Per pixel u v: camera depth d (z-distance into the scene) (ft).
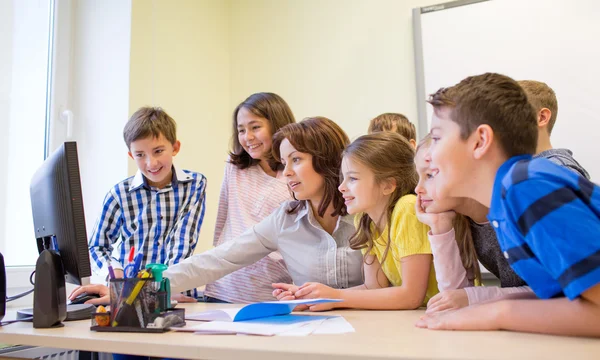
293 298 3.37
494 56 6.87
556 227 1.85
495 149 2.23
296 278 4.21
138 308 2.46
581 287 1.79
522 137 2.24
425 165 2.83
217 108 8.46
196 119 7.93
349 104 7.82
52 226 3.20
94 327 2.57
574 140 6.38
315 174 4.04
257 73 8.61
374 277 3.75
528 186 1.95
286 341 2.00
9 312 3.87
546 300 2.07
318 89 8.07
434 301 2.88
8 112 6.18
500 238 2.26
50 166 3.23
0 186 6.02
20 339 2.58
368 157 3.52
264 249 4.34
